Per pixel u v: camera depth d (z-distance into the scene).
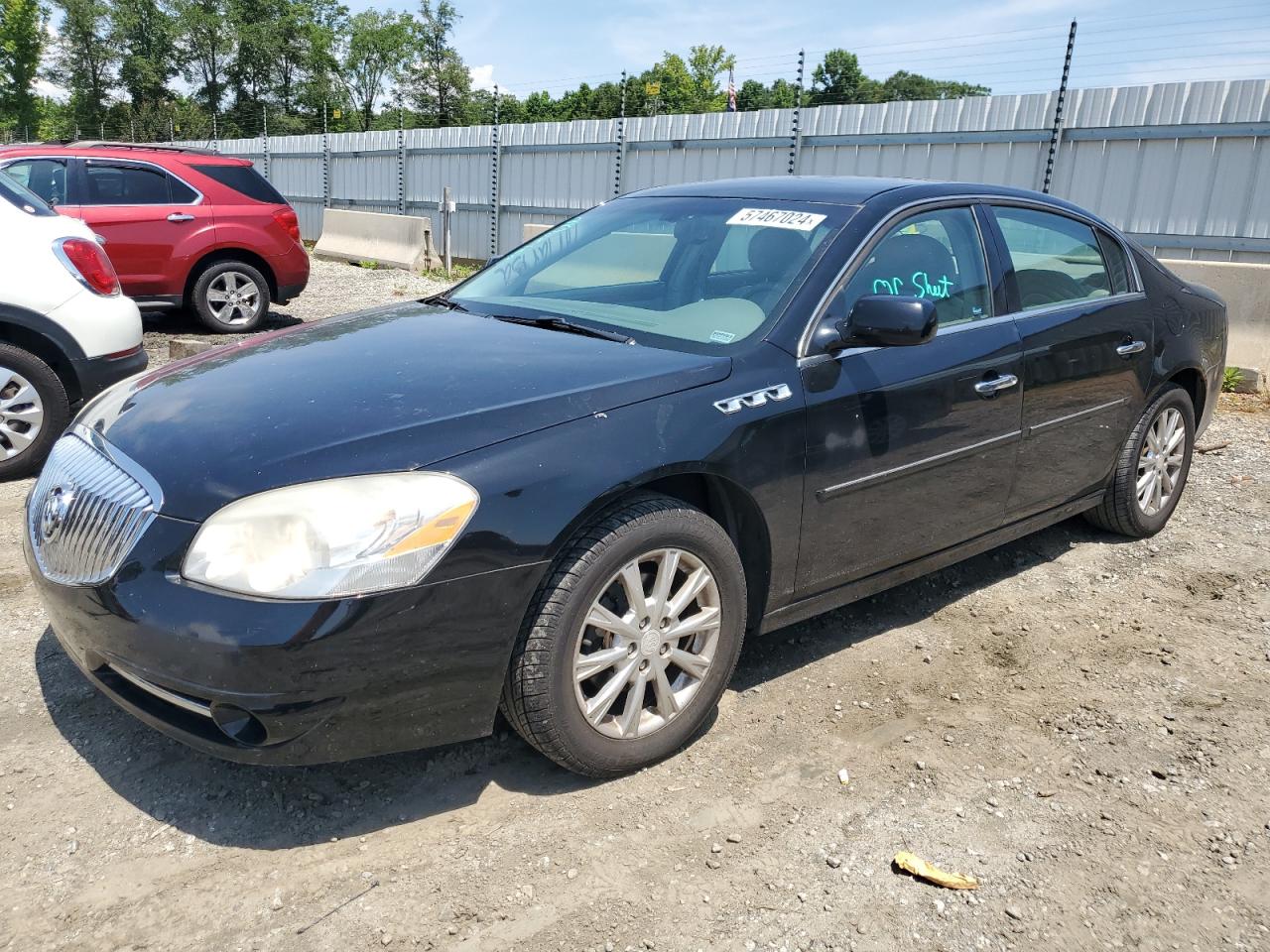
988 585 4.29
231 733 2.38
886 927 2.32
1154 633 3.88
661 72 65.00
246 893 2.36
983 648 3.72
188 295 9.57
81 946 2.19
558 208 17.50
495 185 18.48
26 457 5.16
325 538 2.30
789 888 2.43
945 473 3.54
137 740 2.94
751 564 3.11
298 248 10.21
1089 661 3.63
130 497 2.48
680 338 3.18
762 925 2.31
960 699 3.35
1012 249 3.94
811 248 3.37
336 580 2.29
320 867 2.45
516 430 2.56
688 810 2.71
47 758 2.84
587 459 2.59
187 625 2.29
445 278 15.62
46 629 3.57
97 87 64.44
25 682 3.21
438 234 20.05
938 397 3.43
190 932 2.23
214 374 3.04
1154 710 3.30
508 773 2.85
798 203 3.64
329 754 2.40
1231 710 3.31
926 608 4.05
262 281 9.95
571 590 2.56
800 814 2.71
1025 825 2.70
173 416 2.73
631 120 16.06
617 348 3.09
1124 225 11.12
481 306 3.71
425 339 3.22
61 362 5.30
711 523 2.85
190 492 2.40
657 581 2.77
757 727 3.13
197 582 2.31
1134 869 2.54
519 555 2.47
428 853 2.51
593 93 66.75
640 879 2.44
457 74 65.00
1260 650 3.74
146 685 2.42
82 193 8.91
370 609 2.31
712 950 2.23
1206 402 5.05
